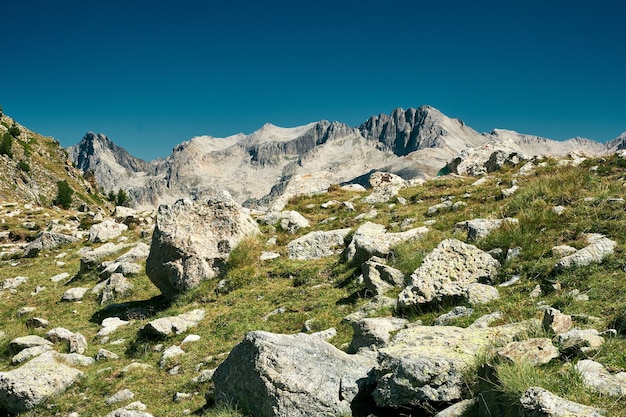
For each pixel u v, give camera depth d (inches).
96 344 797.2
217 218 1038.4
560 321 398.6
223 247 1005.2
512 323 442.0
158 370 640.4
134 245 1398.9
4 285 1288.1
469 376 344.8
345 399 392.5
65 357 689.6
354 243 930.7
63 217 2571.4
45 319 995.3
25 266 1487.5
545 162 1460.4
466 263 631.2
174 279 978.7
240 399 424.8
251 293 884.0
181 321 780.6
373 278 733.3
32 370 613.9
